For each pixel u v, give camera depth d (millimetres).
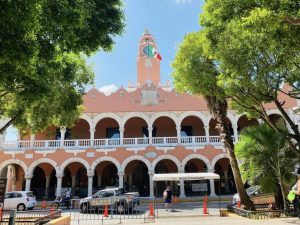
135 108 35656
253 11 8867
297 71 14523
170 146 34375
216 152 34469
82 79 18812
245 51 12984
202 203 29766
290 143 15062
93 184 37500
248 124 38844
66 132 37906
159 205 28578
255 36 12297
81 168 38000
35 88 10422
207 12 12273
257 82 13672
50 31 9031
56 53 9938
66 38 9328
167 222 15367
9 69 8125
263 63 13188
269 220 13297
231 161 18156
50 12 8414
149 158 34031
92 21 11719
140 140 34969
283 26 9750
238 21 10711
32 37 7625
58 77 14680
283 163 15953
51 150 33969
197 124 38844
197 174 21406
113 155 34062
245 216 15617
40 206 30359
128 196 22656
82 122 38406
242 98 15625
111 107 35594
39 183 37656
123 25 12781
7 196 27438
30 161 33656
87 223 17062
